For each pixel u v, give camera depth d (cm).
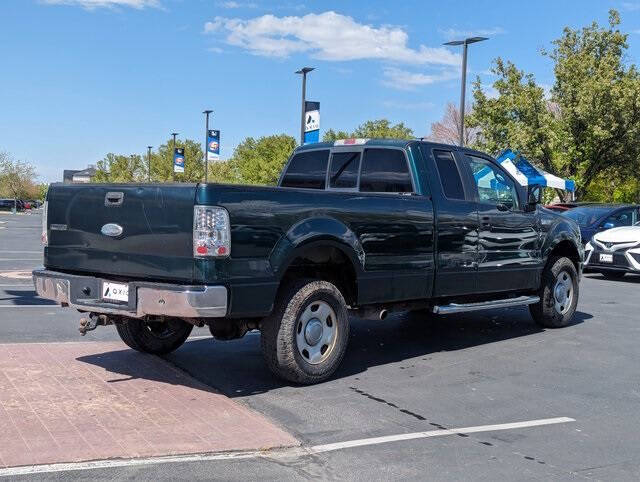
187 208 524
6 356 665
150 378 604
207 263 520
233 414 510
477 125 3291
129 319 609
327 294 607
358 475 407
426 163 716
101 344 739
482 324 927
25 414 490
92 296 593
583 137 3111
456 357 730
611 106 2978
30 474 390
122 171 6856
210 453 433
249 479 396
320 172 792
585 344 802
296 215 575
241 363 682
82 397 538
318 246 615
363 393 585
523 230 823
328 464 423
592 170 3206
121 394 551
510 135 3052
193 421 490
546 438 479
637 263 1409
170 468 407
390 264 659
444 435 481
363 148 755
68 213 612
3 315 898
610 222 1703
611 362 715
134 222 559
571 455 447
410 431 489
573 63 3086
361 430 489
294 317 582
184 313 519
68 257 614
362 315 671
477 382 629
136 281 558
